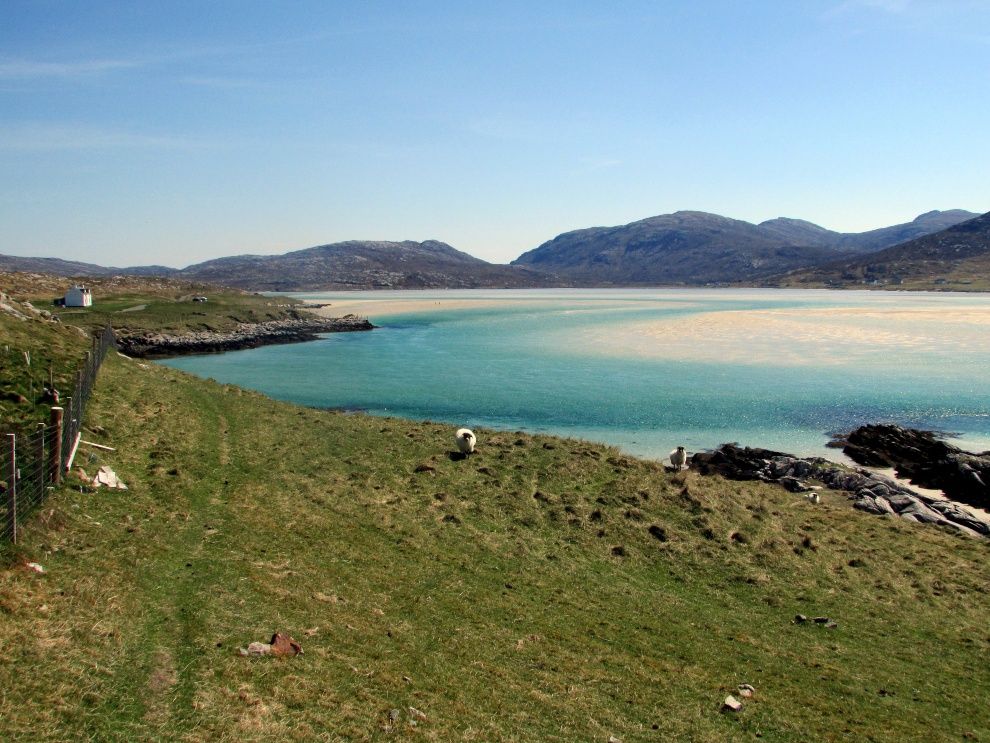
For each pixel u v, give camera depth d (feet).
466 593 63.10
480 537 77.51
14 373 93.56
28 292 424.87
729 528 85.71
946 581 77.66
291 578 59.16
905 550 86.63
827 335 341.41
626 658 54.80
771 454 140.15
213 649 44.04
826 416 181.88
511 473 99.60
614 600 66.08
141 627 45.27
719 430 168.86
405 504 84.79
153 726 35.29
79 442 78.13
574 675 51.01
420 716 41.75
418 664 48.85
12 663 36.78
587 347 322.75
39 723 33.12
